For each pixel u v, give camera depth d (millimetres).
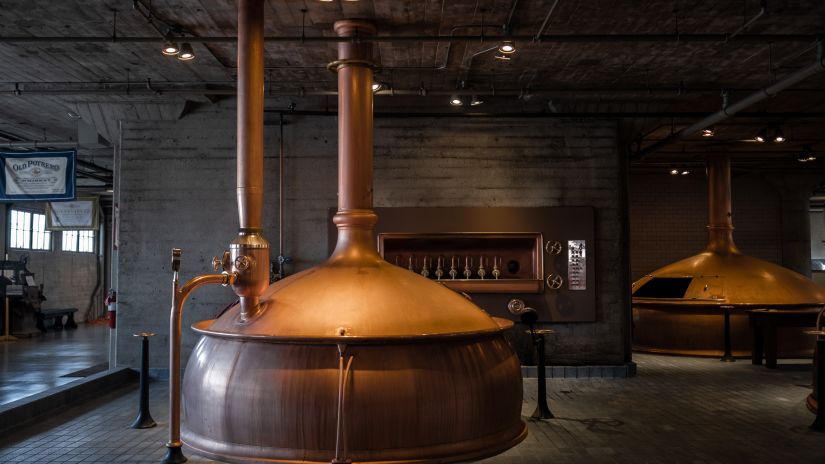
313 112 8211
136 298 8305
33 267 15352
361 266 4141
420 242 8500
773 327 9242
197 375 3852
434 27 6074
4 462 4801
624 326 8859
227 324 3896
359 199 4355
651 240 14781
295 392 3469
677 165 13828
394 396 3467
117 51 6766
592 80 7906
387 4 5539
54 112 9523
